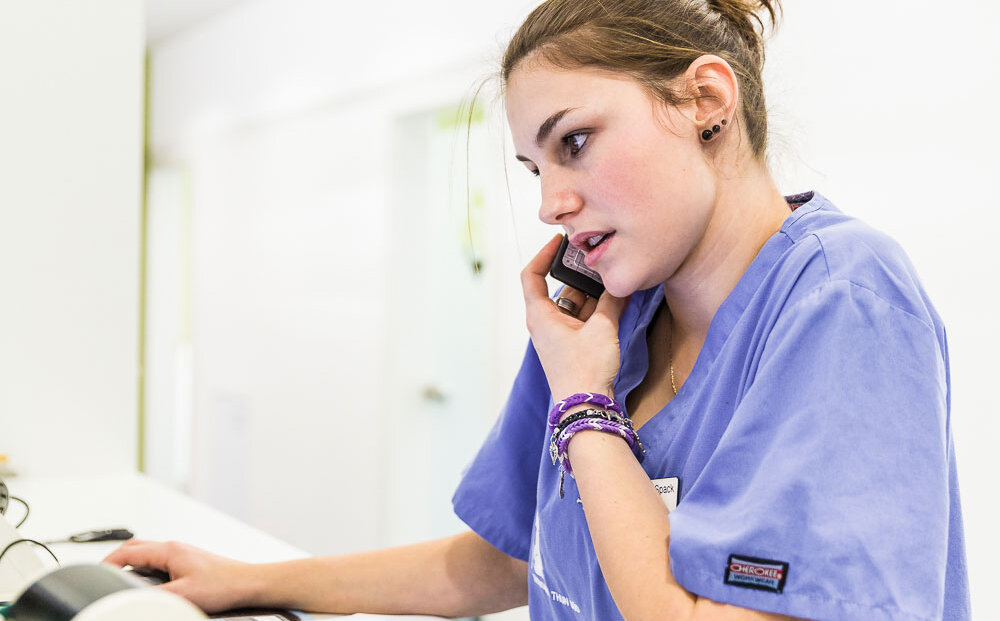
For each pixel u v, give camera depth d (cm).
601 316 89
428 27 358
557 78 78
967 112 193
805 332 70
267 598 104
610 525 75
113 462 191
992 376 190
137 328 194
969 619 81
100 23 188
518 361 296
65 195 186
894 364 67
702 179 79
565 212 80
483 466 109
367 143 399
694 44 81
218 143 525
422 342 396
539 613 101
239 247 502
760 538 66
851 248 73
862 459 65
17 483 177
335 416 415
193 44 551
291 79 455
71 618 51
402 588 107
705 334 88
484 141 367
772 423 70
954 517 80
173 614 48
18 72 181
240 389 496
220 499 513
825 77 219
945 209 197
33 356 183
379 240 392
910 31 203
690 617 68
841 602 63
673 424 87
